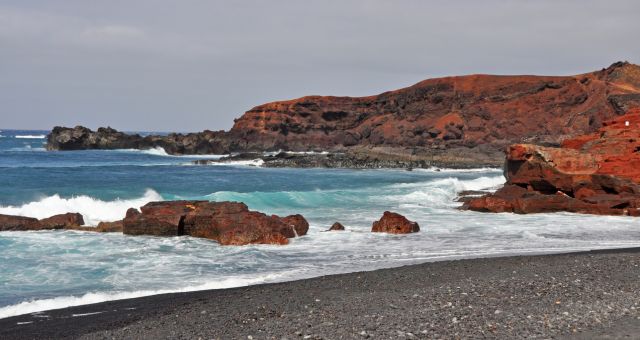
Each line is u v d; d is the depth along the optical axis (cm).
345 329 1202
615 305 1316
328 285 1694
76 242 2414
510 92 13188
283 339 1155
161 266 2042
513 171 4259
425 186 5372
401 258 2209
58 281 1812
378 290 1603
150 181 5678
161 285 1783
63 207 3225
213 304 1503
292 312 1385
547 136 11225
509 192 3853
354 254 2291
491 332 1128
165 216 2612
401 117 13388
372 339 1121
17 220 2667
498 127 12256
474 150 10756
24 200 3719
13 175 5625
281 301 1510
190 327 1286
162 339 1206
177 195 4203
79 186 4703
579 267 1819
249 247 2397
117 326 1323
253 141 13362
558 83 12875
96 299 1594
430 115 13175
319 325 1244
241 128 13900
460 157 10238
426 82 14488
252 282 1816
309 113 14100
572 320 1193
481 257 2214
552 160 3944
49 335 1266
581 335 1088
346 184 5853
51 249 2267
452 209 3847
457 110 12825
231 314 1389
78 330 1300
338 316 1319
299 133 13712
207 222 2578
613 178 3672
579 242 2577
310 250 2369
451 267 1912
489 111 12594
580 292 1462
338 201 4209
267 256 2242
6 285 1756
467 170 8756
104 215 3228
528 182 3994
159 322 1338
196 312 1421
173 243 2445
